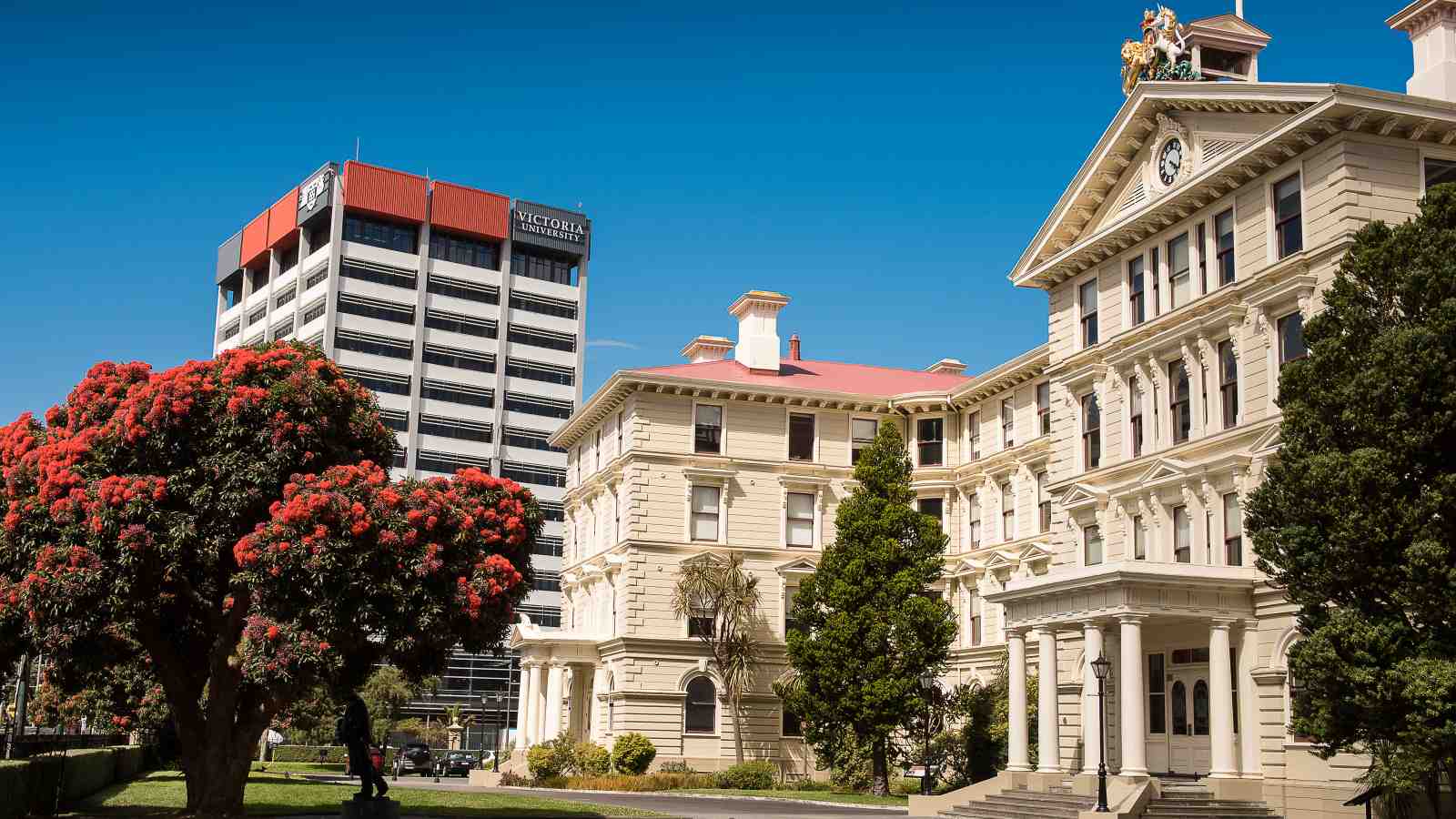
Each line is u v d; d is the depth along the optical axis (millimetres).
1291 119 34812
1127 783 35250
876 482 53906
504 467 155750
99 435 29188
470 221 156125
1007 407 60812
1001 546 59438
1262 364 36312
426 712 140250
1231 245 38219
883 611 52156
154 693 50406
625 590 60844
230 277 170500
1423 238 27266
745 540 62406
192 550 29312
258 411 29641
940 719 53312
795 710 53719
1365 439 27031
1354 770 32375
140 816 30859
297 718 61500
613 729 60406
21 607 28562
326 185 149625
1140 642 35812
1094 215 45281
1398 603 26234
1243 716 35969
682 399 63062
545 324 161375
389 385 150125
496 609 30781
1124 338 42094
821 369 69750
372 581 28656
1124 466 41531
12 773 28109
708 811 41812
